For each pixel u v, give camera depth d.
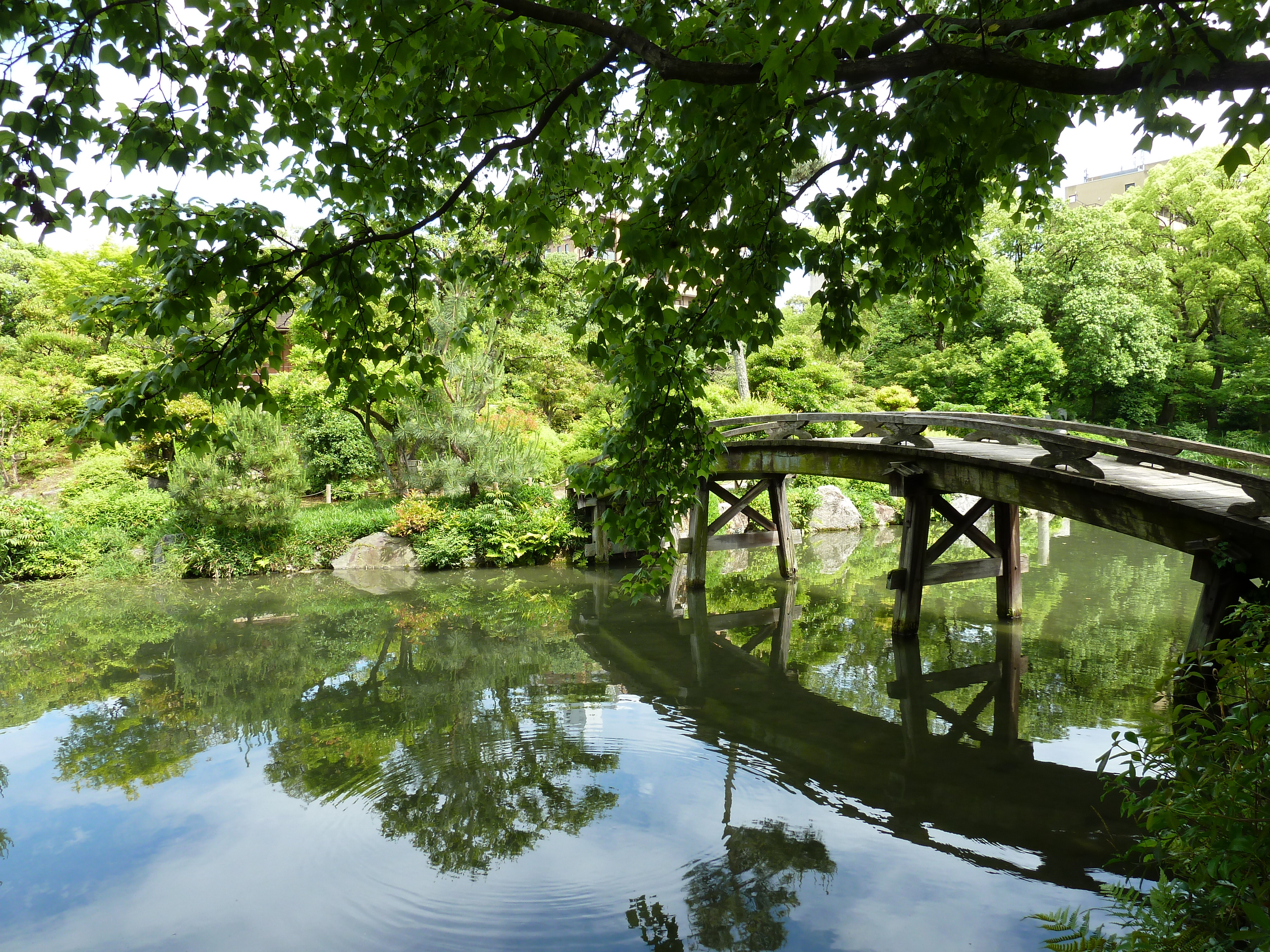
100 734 7.31
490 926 3.98
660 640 10.33
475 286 5.05
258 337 3.34
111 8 2.97
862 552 17.31
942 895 4.16
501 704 7.73
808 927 3.89
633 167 4.49
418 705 7.81
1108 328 27.77
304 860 4.75
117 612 13.15
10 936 4.04
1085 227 28.94
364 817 5.32
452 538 17.05
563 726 7.01
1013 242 31.05
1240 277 27.81
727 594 13.20
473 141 3.37
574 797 5.52
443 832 5.04
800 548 18.28
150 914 4.20
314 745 6.77
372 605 13.34
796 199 3.54
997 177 4.61
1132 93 2.79
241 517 16.31
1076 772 5.76
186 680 9.14
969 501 22.48
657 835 4.92
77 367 22.27
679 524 4.82
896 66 2.46
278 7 3.30
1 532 15.97
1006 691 7.58
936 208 3.77
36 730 7.50
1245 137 2.39
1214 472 5.95
